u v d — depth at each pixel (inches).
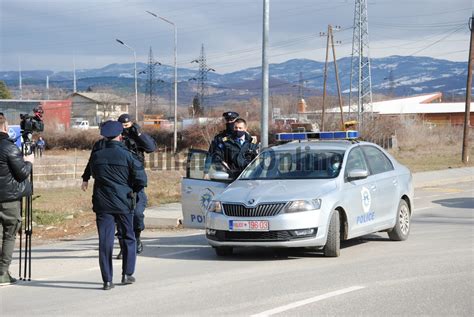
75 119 5693.9
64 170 1918.1
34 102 4493.1
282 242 454.9
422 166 1700.3
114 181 393.7
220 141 538.9
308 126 694.5
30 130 437.4
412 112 4382.4
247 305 339.0
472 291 361.7
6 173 409.4
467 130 1865.2
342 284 382.3
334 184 484.1
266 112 831.7
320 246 467.5
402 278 396.2
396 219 545.3
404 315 314.7
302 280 396.5
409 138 2755.9
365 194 508.7
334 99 4402.1
